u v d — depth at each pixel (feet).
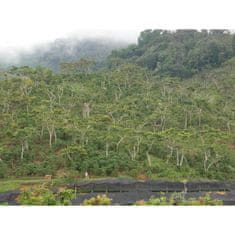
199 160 158.71
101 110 194.18
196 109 201.87
